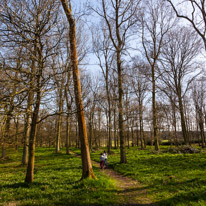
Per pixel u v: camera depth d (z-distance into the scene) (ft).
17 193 25.89
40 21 29.17
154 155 71.56
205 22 37.60
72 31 31.96
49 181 33.01
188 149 74.18
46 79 26.73
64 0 31.96
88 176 31.12
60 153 102.01
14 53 26.99
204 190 23.34
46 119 33.12
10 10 25.81
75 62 30.63
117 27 64.64
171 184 29.99
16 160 81.35
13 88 24.23
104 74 100.27
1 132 21.48
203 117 130.00
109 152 96.73
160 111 105.29
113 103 70.79
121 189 30.07
